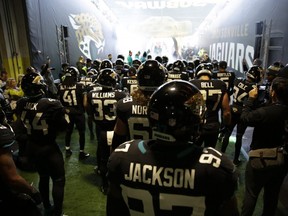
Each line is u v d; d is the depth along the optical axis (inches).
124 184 37.9
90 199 126.4
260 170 82.3
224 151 162.7
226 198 35.3
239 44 401.7
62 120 100.7
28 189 65.1
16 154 131.7
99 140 130.1
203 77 125.7
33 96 97.7
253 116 81.2
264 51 299.6
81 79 217.9
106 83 123.2
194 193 34.8
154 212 37.2
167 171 35.7
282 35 263.1
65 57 369.7
